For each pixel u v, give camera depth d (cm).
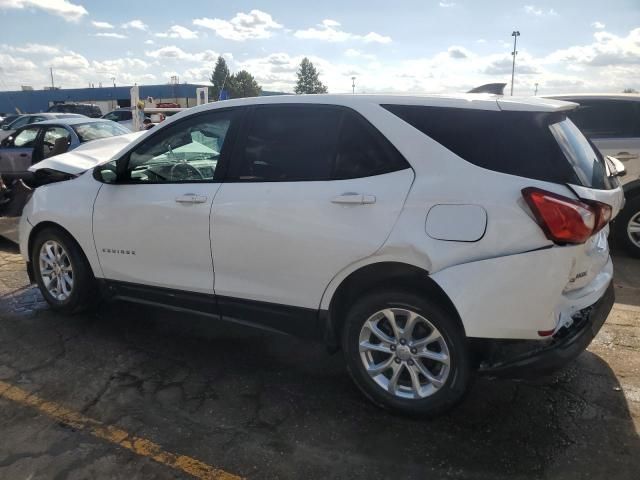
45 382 352
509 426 299
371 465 270
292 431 298
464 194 271
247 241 329
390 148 294
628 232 610
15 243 680
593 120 618
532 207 258
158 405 324
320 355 388
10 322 445
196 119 363
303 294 319
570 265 260
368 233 289
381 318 305
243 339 415
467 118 283
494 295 265
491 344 275
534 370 271
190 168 362
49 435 296
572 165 272
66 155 554
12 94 5925
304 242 308
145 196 373
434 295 287
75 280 429
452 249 271
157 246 370
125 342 409
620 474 260
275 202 317
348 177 302
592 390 333
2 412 319
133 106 1232
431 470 266
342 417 311
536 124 273
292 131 325
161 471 268
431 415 297
